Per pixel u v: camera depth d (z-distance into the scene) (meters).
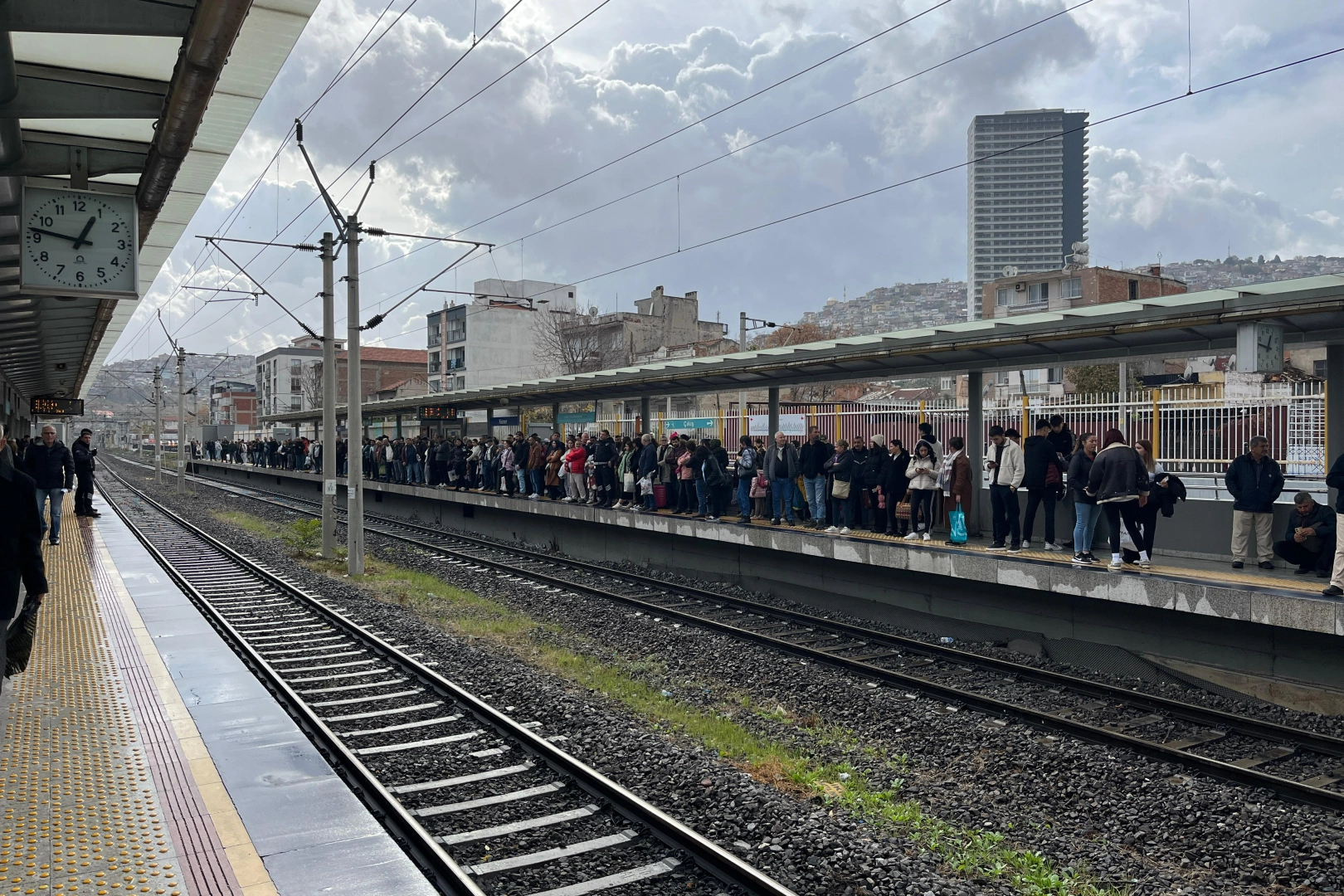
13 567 5.76
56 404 39.47
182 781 5.80
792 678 9.90
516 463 22.95
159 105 6.61
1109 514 10.72
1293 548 10.09
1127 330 10.23
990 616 12.16
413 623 12.16
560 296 75.62
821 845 5.38
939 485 13.64
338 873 4.59
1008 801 6.74
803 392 41.28
